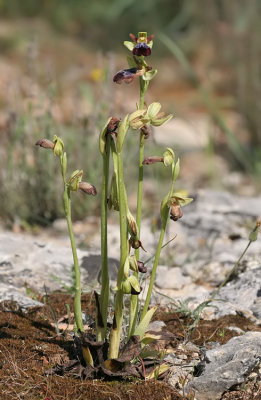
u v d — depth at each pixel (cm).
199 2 1650
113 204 358
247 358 367
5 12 2491
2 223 733
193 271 562
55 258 537
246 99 1242
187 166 1061
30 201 743
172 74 1955
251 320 456
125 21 2297
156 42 2166
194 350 411
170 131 1232
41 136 742
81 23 2436
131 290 346
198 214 704
